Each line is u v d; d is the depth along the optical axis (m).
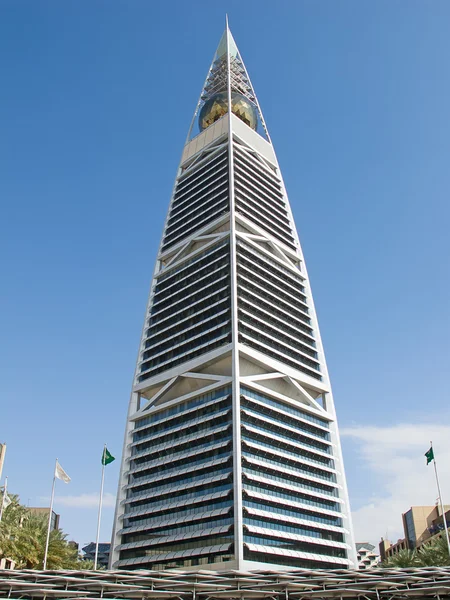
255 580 49.44
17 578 49.88
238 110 169.50
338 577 49.97
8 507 74.25
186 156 164.25
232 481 91.12
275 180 157.00
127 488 107.50
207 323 115.56
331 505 104.62
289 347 118.31
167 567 91.62
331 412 117.38
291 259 141.75
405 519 167.38
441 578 47.66
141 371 123.94
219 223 131.88
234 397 98.88
